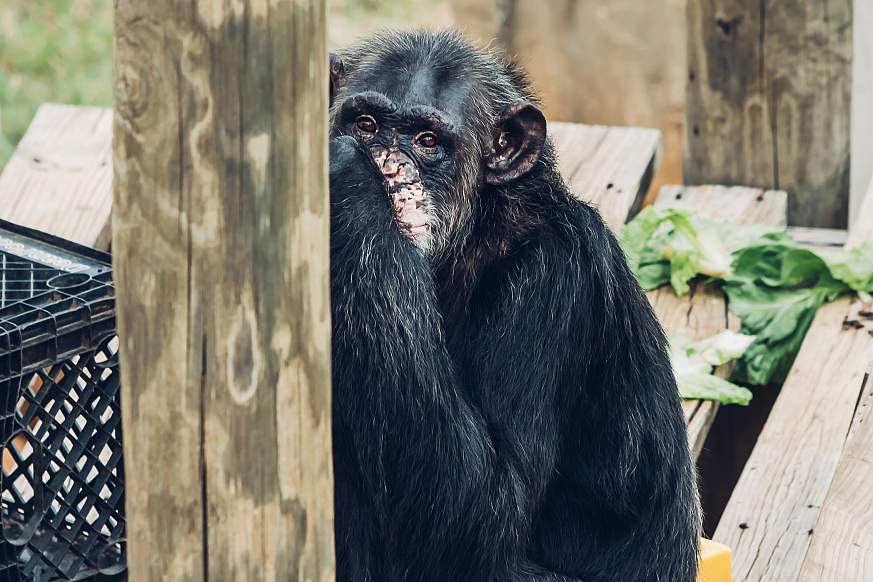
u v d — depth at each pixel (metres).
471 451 8.34
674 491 9.88
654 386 9.87
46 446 7.91
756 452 12.65
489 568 8.61
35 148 15.92
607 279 9.55
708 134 17.11
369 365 7.95
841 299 14.56
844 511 11.82
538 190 9.77
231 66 5.78
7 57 27.30
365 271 7.96
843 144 16.58
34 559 7.97
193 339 6.09
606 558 9.77
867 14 17.16
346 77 9.87
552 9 26.12
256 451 6.30
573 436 9.66
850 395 13.21
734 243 15.08
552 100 26.59
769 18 16.36
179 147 5.86
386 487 8.23
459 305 9.55
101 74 27.41
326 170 6.21
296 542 6.54
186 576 6.40
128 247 5.99
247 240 6.01
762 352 14.25
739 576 11.34
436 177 9.34
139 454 6.24
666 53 25.62
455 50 9.81
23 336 7.45
